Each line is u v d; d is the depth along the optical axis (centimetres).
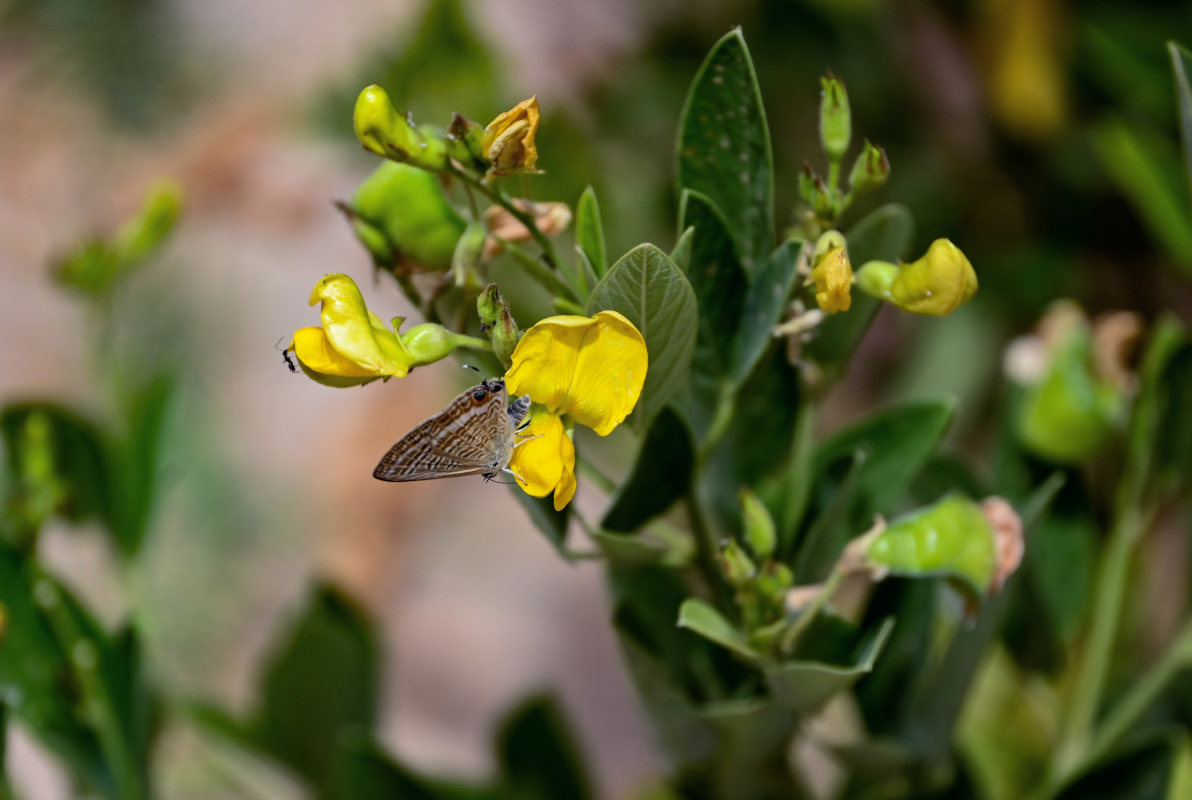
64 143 139
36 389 126
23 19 135
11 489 51
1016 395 51
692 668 46
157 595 114
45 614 50
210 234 130
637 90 87
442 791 50
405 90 70
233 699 111
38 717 49
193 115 139
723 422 44
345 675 52
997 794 53
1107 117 82
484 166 43
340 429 121
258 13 140
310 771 53
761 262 44
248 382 124
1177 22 73
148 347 123
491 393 41
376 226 43
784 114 84
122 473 52
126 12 137
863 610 47
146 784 50
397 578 113
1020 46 81
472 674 106
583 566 110
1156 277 88
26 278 134
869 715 47
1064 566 50
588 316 42
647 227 81
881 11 85
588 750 100
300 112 86
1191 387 49
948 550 44
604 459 64
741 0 86
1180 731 48
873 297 44
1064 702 52
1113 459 51
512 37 103
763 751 47
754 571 44
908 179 86
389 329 42
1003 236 88
